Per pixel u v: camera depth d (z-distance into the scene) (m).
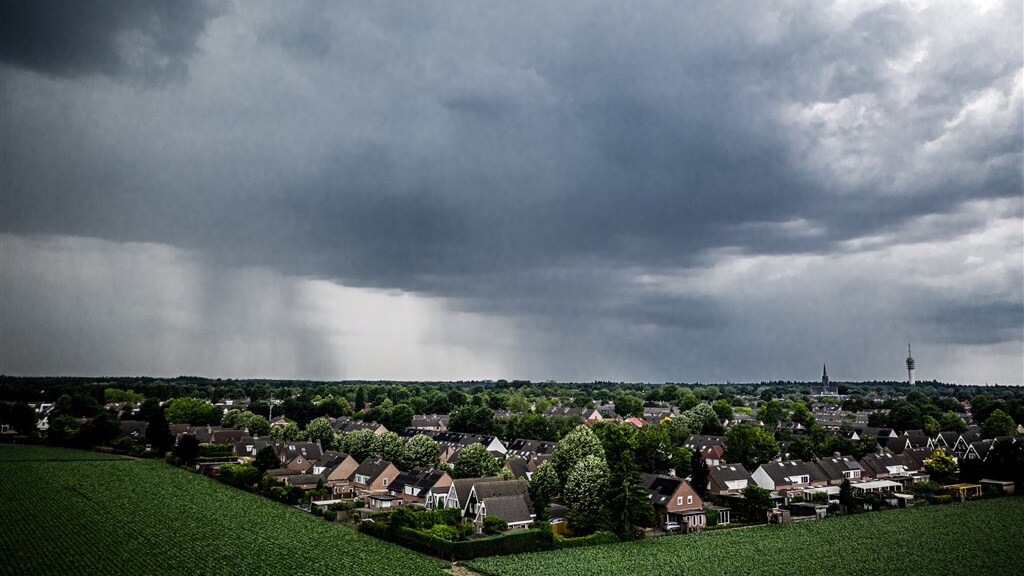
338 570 84.06
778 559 92.19
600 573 85.19
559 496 133.50
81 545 91.06
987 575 84.44
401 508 107.19
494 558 92.38
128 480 144.62
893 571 86.25
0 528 98.38
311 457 178.88
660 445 155.50
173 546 92.38
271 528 105.50
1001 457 151.50
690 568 87.69
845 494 128.88
